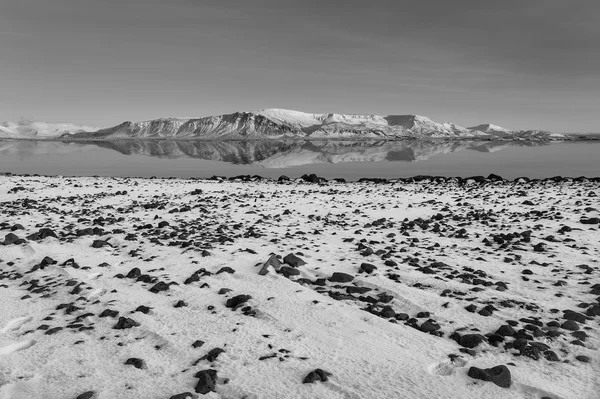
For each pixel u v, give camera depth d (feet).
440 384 9.60
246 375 9.98
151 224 26.55
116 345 11.51
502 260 18.97
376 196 39.60
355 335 12.00
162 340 11.75
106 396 9.21
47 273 17.46
